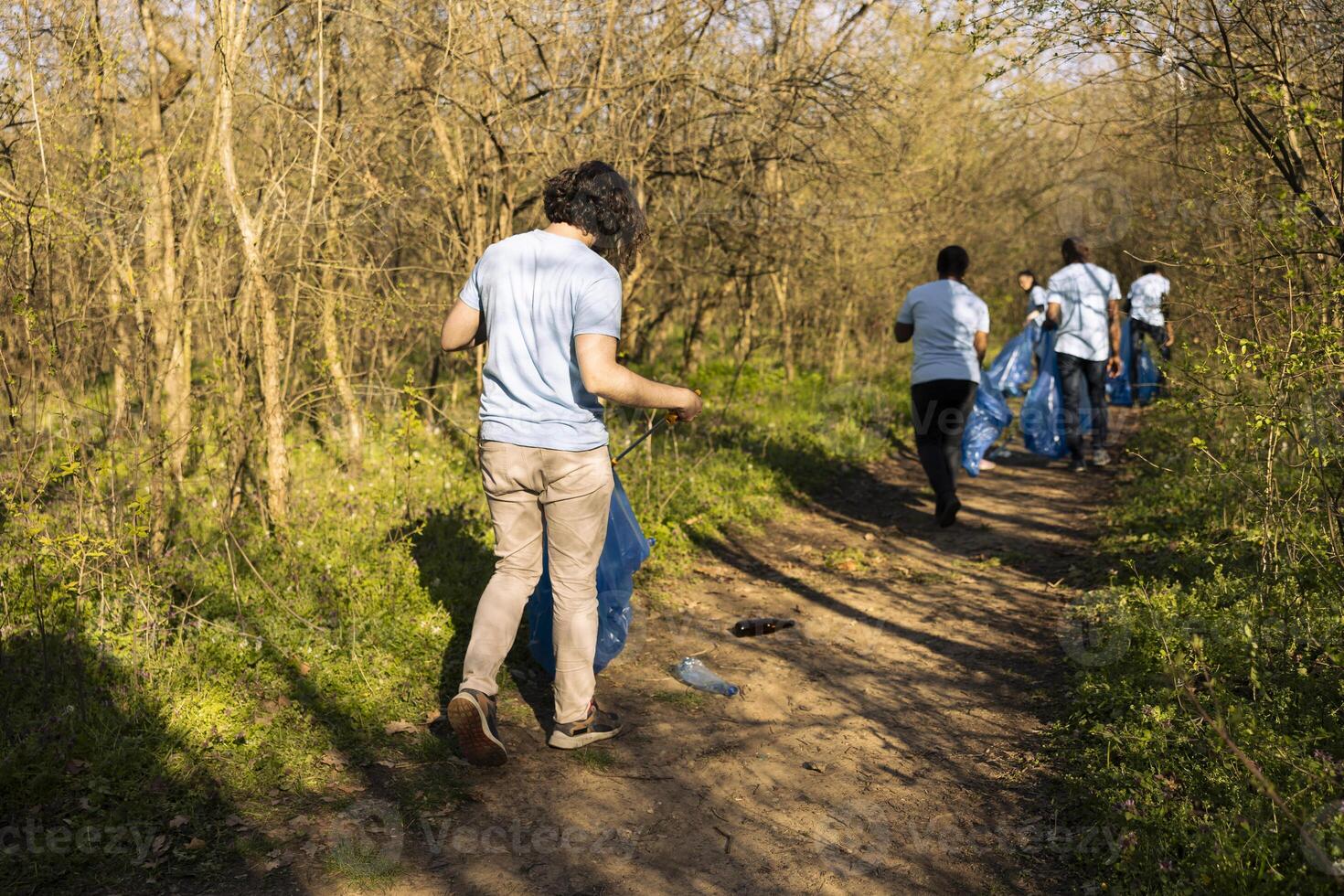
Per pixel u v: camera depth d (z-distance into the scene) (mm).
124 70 4660
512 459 3143
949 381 6348
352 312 5715
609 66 6570
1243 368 3885
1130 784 2957
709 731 3611
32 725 3002
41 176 4199
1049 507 6953
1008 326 15320
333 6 5473
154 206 4531
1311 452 3818
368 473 6145
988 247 13016
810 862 2814
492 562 4816
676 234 7508
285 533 4816
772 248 7895
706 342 12125
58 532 3820
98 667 3369
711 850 2861
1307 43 4250
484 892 2609
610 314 3051
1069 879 2709
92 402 4945
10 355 3869
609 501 3285
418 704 3578
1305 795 2682
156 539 4418
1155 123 5266
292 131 5363
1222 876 2439
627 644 4406
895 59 7449
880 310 12109
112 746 3000
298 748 3182
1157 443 7816
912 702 3875
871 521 6762
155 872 2557
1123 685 3551
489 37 5957
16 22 4129
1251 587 4094
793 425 9227
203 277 4867
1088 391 8039
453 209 6684
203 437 5145
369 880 2609
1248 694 3365
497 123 6113
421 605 4270
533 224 7559
